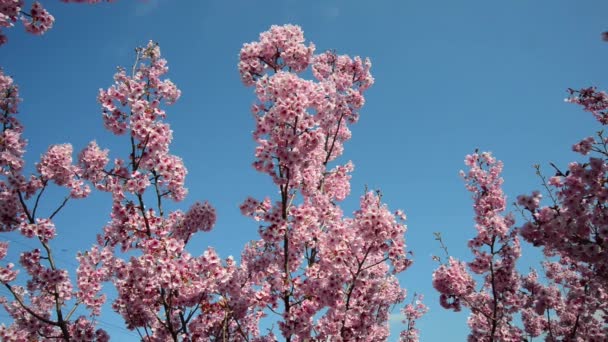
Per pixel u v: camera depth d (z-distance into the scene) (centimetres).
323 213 998
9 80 901
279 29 987
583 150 757
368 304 1000
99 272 897
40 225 827
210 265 802
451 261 1126
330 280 857
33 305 1049
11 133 855
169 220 947
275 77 817
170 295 819
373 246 848
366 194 1009
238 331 1015
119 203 861
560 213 776
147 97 877
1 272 798
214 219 1016
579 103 858
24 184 837
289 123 809
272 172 824
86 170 873
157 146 838
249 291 897
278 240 842
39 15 661
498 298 1068
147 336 867
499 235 1021
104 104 835
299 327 824
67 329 852
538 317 1319
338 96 1177
